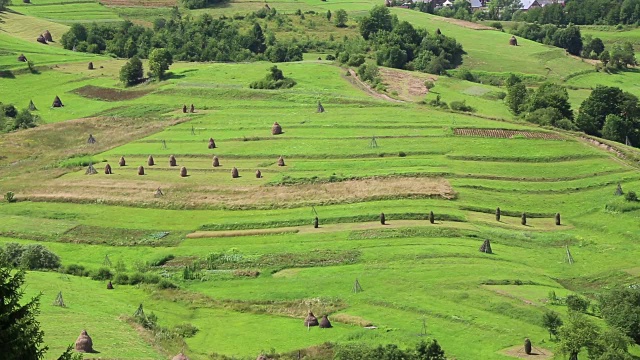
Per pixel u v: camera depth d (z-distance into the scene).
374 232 140.38
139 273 129.38
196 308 119.31
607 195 155.75
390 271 125.81
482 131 187.88
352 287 121.19
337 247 135.75
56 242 146.75
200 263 134.50
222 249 139.00
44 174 183.88
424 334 104.25
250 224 148.25
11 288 64.50
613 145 182.88
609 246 136.75
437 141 182.38
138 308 115.50
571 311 103.56
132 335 103.94
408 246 134.62
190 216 154.75
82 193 167.38
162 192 165.12
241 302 120.00
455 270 124.62
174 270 133.00
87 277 131.38
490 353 99.31
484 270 124.50
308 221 147.62
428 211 148.12
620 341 97.25
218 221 150.75
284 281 126.00
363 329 106.75
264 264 132.38
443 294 116.50
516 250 136.25
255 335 108.06
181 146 194.75
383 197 155.38
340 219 147.62
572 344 96.50
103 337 100.56
